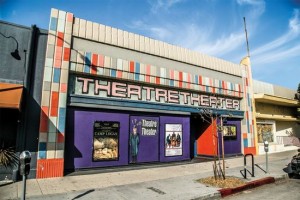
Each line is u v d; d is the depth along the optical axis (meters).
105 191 8.04
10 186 8.44
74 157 10.84
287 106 25.59
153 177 10.30
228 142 17.55
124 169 11.80
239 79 19.11
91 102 11.41
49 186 8.56
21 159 5.80
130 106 12.60
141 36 13.54
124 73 12.52
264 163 14.60
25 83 9.84
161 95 14.09
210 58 17.06
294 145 25.08
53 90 10.34
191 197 7.58
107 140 11.81
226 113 17.55
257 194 8.57
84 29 11.58
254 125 19.50
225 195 8.30
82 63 11.29
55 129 10.16
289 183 10.31
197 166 13.14
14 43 9.90
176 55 14.95
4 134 9.34
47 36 10.68
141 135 13.03
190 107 15.29
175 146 14.38
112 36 12.40
